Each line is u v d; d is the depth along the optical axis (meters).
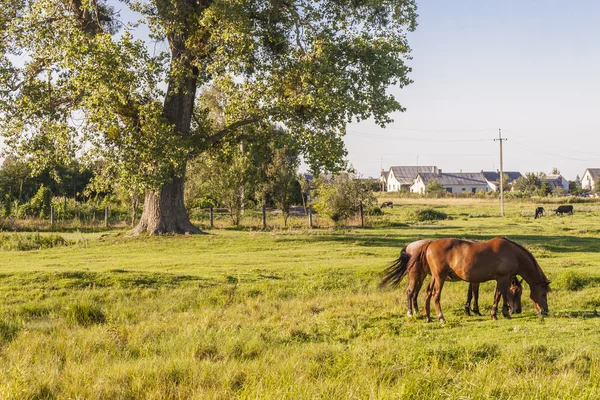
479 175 154.38
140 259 24.22
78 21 28.61
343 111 30.03
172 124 29.80
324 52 28.55
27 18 27.88
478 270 12.28
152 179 27.50
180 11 27.94
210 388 7.79
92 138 27.56
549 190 120.31
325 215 42.44
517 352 9.14
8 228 37.91
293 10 29.58
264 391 7.36
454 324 12.23
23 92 27.61
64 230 38.84
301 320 13.37
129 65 26.58
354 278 19.00
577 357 8.90
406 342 10.48
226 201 42.22
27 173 61.03
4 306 14.84
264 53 29.98
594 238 33.44
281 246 28.42
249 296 16.61
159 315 14.04
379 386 7.65
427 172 158.62
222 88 28.56
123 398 7.52
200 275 19.55
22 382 7.72
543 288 12.63
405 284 18.05
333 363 8.96
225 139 34.81
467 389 7.34
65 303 15.17
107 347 10.51
